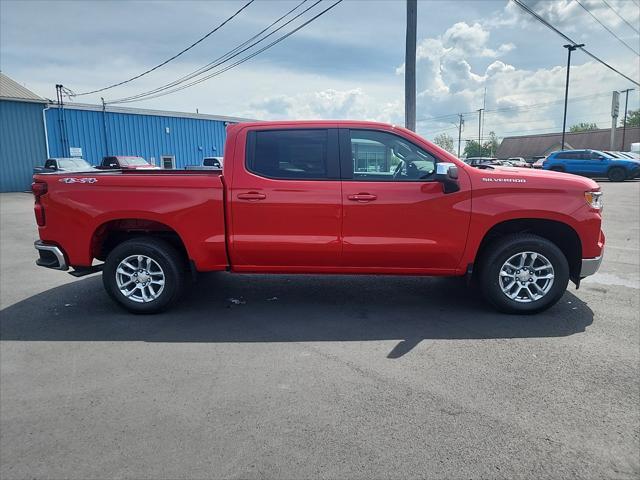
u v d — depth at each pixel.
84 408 3.18
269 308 5.24
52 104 26.41
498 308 4.93
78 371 3.73
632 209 13.76
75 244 4.96
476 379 3.52
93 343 4.29
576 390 3.35
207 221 4.82
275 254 4.86
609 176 26.52
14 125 25.42
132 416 3.07
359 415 3.04
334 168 4.80
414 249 4.74
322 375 3.61
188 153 33.28
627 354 3.95
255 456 2.65
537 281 4.87
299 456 2.64
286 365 3.79
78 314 5.10
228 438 2.82
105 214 4.86
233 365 3.80
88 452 2.71
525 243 4.72
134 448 2.73
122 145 29.83
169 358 3.95
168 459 2.63
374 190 4.71
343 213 4.73
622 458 2.62
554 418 3.00
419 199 4.68
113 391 3.40
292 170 4.82
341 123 4.87
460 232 4.72
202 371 3.70
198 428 2.92
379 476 2.48
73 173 5.12
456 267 4.84
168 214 4.80
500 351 4.02
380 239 4.75
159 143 31.62
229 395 3.32
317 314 5.02
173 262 4.95
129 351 4.11
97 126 28.64
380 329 4.57
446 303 5.36
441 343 4.21
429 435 2.82
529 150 84.19
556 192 4.68
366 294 5.74
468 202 4.68
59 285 6.33
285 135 4.86
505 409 3.10
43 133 26.33
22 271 7.18
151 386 3.46
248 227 4.80
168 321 4.85
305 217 4.76
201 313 5.09
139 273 5.03
